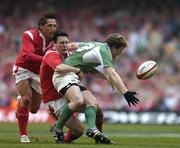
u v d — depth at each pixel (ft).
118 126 220.84
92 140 125.18
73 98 104.88
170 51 326.44
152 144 113.39
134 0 382.42
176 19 360.89
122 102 277.23
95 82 293.23
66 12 381.60
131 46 331.36
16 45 344.69
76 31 360.07
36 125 221.25
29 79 122.62
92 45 108.37
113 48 106.83
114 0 383.65
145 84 290.76
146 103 278.67
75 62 108.78
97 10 381.40
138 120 254.68
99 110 108.99
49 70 110.73
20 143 108.37
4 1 386.52
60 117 107.45
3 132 165.48
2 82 310.24
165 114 252.62
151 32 343.26
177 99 282.77
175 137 147.02
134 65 311.47
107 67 103.76
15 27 365.40
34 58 117.29
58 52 110.11
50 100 112.37
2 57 329.72
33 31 120.78
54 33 110.11
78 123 111.04
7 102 299.38
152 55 325.01
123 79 302.86
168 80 296.71
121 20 366.02
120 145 101.55
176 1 376.48
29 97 121.19
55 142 111.65
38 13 381.40
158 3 378.53
